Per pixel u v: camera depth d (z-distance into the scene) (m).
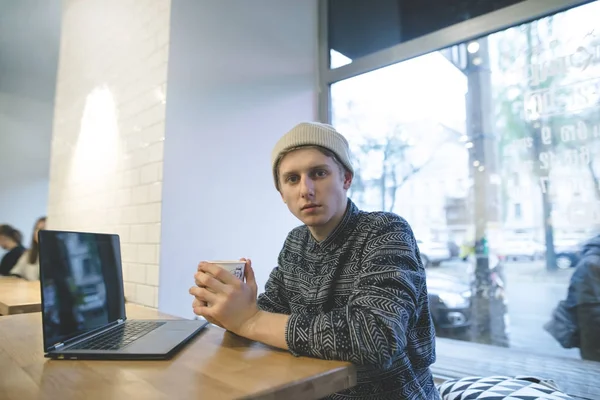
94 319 0.88
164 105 1.71
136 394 0.53
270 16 2.16
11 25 3.50
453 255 1.76
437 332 1.79
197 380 0.58
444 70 1.82
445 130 1.80
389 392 0.80
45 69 4.29
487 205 1.67
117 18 2.18
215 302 0.77
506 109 1.63
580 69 1.46
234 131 1.94
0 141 4.33
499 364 1.60
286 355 0.70
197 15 1.85
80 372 0.62
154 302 1.63
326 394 0.60
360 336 0.65
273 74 2.14
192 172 1.76
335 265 0.88
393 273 0.73
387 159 2.02
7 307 1.41
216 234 1.82
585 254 1.43
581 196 1.44
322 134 0.87
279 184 0.96
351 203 0.94
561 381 1.45
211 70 1.88
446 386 1.26
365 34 2.13
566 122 1.49
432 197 1.84
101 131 2.25
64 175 2.74
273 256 2.03
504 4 1.62
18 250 3.45
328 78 2.29
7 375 0.61
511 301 1.59
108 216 2.08
